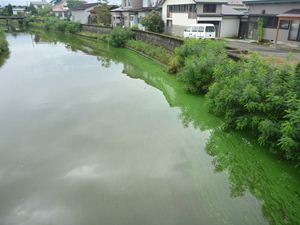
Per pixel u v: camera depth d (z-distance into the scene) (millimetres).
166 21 33500
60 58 23156
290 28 21453
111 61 21766
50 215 5508
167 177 6645
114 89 14031
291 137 6219
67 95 13047
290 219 5246
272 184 6285
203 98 12047
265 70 8406
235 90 8273
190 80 12305
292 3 21297
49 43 33625
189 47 14758
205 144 8266
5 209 5695
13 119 10250
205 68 11805
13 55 24562
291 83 7312
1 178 6695
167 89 13812
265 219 5285
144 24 33219
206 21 28047
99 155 7656
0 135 8953
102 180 6555
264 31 24297
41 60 22188
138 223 5242
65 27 46062
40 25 56969
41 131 9211
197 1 26812
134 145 8188
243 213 5457
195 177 6648
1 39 28703
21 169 7070
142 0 42625
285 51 18312
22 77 16578
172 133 8992
